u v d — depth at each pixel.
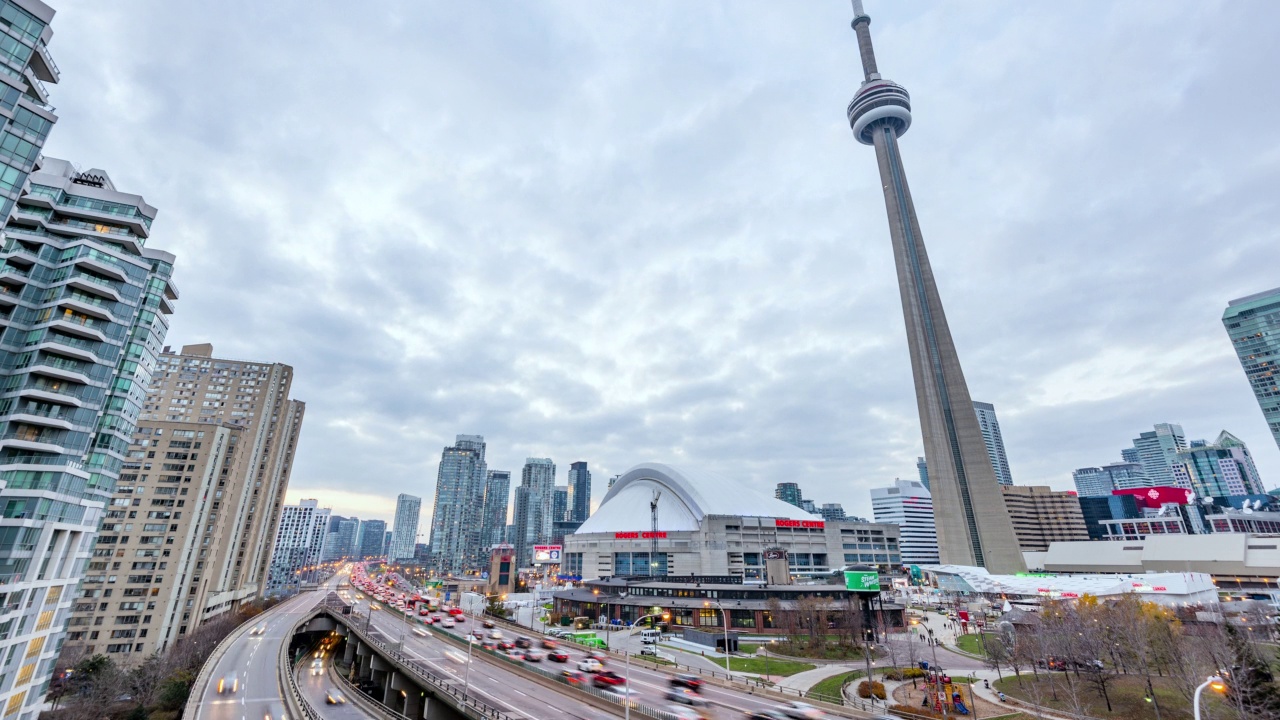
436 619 136.50
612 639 103.75
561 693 63.38
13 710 59.91
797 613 103.69
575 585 194.62
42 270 76.00
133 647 111.75
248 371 175.62
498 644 94.50
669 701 57.91
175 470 125.75
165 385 168.50
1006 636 84.44
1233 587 165.38
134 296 81.62
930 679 64.25
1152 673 68.31
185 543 121.69
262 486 171.25
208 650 107.25
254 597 173.75
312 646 148.00
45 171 85.38
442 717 63.88
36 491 64.31
